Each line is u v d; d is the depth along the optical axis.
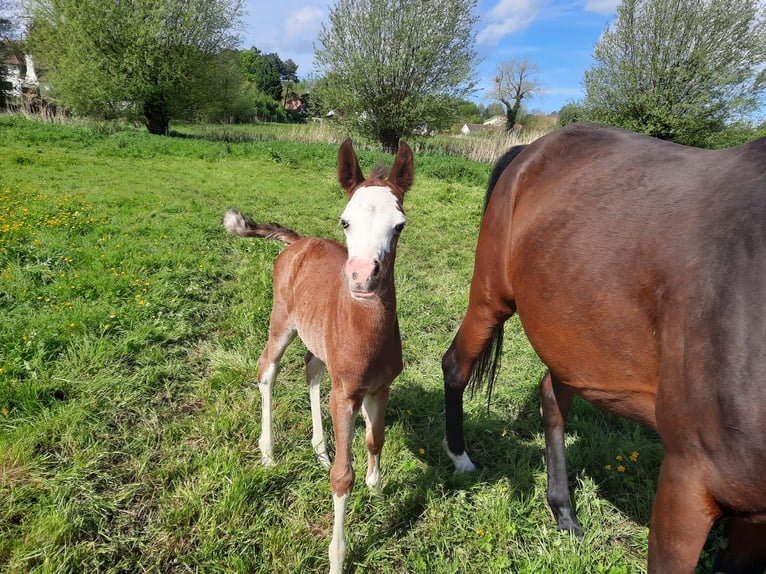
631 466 2.88
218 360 3.80
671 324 1.44
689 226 1.48
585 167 2.00
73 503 2.38
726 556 1.79
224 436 2.98
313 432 2.98
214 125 32.12
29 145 14.98
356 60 22.38
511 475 2.85
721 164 1.57
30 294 4.43
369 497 2.59
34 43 24.31
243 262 6.03
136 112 23.78
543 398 2.68
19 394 3.02
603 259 1.68
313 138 24.86
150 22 21.84
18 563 2.05
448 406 2.92
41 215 6.80
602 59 21.58
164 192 9.59
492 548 2.32
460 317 5.00
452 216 9.66
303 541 2.32
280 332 2.92
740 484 1.26
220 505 2.40
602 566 2.20
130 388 3.36
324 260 2.73
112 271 5.11
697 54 19.19
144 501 2.50
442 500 2.59
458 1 21.98
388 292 2.08
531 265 2.01
